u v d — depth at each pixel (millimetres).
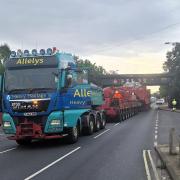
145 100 72000
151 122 38781
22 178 12344
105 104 39469
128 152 17625
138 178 11984
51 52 20562
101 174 12742
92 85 26797
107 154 17156
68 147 19953
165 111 74250
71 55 22656
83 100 23703
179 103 92188
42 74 20250
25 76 20312
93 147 19719
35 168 14109
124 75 98625
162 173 12727
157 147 18047
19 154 17984
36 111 19891
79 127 23203
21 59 20578
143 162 14836
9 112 20203
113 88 41219
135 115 55625
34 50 20750
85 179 12016
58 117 20016
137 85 67188
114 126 33688
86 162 15164
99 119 29062
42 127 20000
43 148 19938
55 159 16109
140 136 24547
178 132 26781
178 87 91812
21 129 20062
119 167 13914
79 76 23125
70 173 12992
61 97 20250
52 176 12555
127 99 46688
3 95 20406
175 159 14570
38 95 19953
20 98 20047
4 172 13453
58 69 20266
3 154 18047
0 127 37344
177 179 11094
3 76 20672
